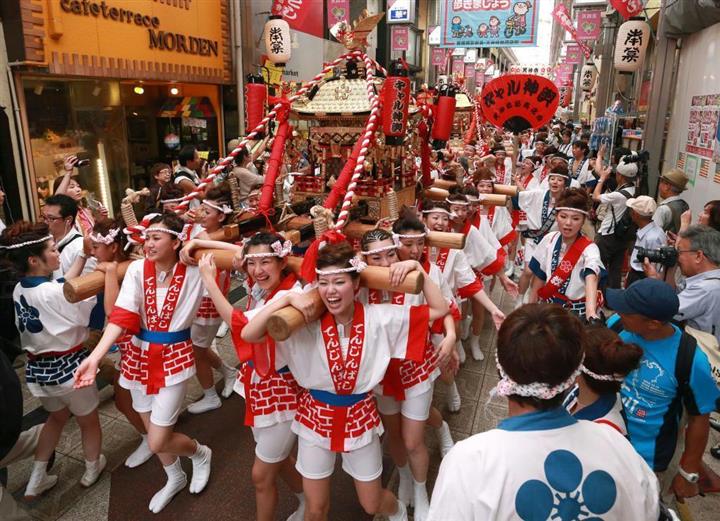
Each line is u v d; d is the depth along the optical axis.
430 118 4.41
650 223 4.78
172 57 7.73
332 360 2.18
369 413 2.34
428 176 4.69
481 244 4.18
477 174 5.38
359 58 3.86
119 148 7.72
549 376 1.34
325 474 2.35
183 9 7.86
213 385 3.97
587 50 16.11
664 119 7.73
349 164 3.36
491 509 1.31
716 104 6.05
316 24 11.46
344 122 3.74
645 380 2.12
